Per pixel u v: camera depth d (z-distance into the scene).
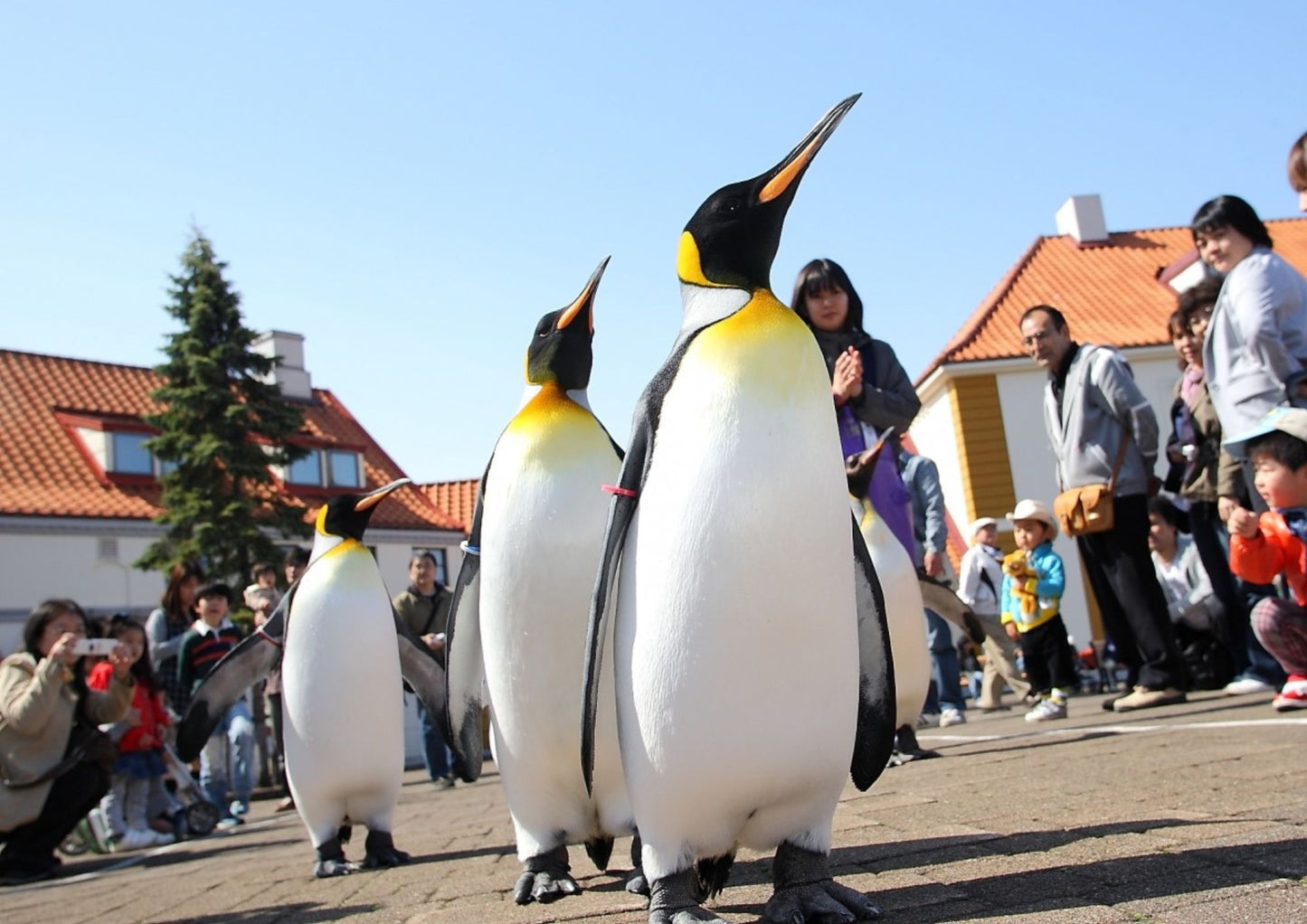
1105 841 2.93
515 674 3.38
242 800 9.88
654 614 2.54
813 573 2.51
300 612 4.70
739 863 3.74
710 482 2.51
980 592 9.78
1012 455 22.36
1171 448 8.01
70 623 7.70
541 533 3.33
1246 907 2.09
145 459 25.52
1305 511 5.23
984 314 24.09
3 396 25.61
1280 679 6.90
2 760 7.05
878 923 2.43
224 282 24.06
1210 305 6.84
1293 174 5.39
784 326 2.63
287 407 24.38
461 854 4.87
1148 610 6.80
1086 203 26.98
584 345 3.65
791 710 2.50
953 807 3.95
